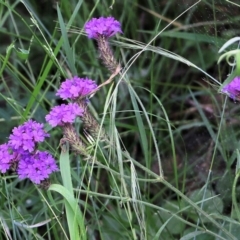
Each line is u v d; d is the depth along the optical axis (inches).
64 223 34.5
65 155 28.3
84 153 28.5
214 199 33.8
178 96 40.9
